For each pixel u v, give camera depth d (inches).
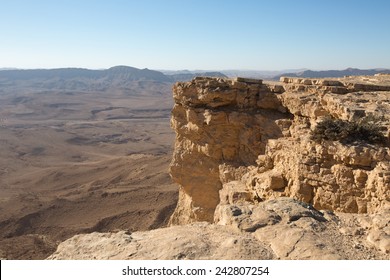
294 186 660.7
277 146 762.8
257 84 961.5
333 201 605.3
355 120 654.5
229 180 939.3
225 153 975.0
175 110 1051.9
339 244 355.9
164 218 1472.7
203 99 974.4
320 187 622.2
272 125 889.5
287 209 417.7
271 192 705.0
